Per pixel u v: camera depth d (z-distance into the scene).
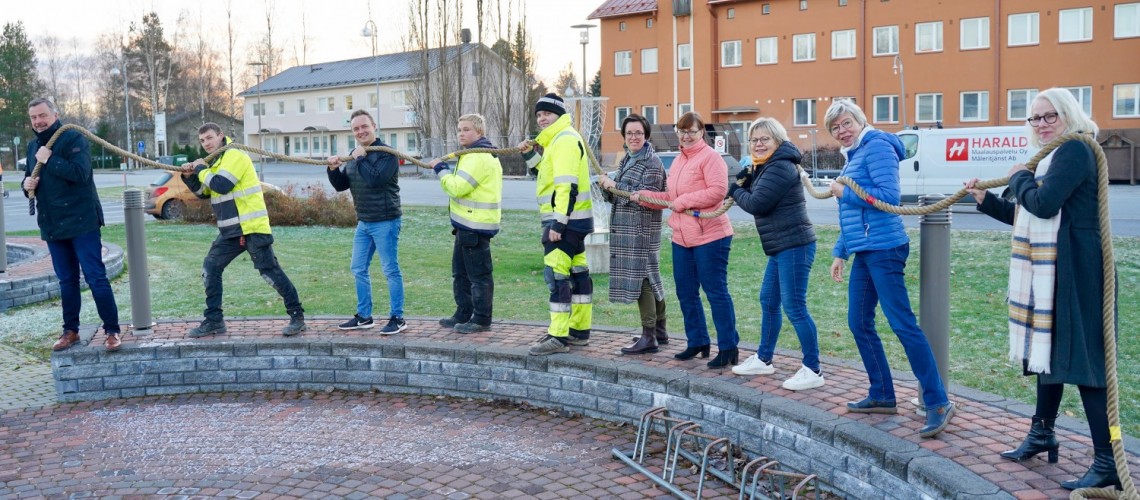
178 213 22.11
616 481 4.83
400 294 7.01
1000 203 4.20
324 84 69.69
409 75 53.66
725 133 41.50
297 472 5.06
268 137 76.00
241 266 13.11
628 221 6.04
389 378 6.60
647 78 46.44
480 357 6.33
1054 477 3.86
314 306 9.63
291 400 6.51
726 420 5.14
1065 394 5.70
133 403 6.53
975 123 37.75
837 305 9.05
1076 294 3.66
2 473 5.10
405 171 48.62
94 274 6.61
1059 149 3.66
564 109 6.16
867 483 4.29
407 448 5.43
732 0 42.59
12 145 81.19
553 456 5.23
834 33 40.41
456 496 4.65
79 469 5.16
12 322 9.27
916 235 14.74
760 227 5.30
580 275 6.38
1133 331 7.46
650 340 6.23
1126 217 17.11
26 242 14.85
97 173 60.97
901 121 38.06
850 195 4.61
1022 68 36.41
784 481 4.66
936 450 4.17
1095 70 35.00
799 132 40.03
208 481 4.95
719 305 5.72
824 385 5.29
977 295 9.40
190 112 84.75
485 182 6.82
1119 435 3.60
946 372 4.72
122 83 84.25
